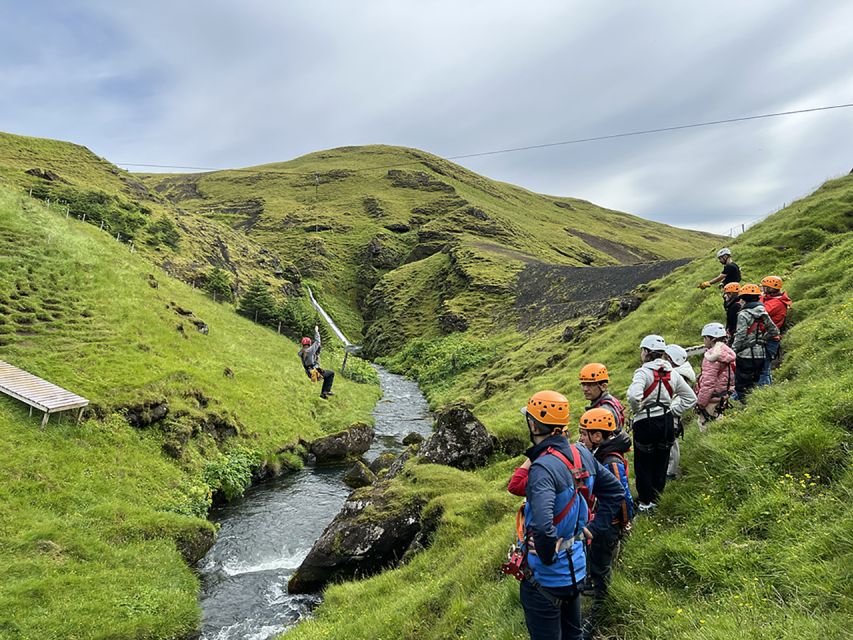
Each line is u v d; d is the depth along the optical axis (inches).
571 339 1343.5
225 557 661.9
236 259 3043.8
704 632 171.2
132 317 1164.5
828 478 232.7
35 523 595.5
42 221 1395.2
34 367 855.7
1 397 759.7
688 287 934.4
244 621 517.7
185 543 653.9
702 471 279.0
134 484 746.2
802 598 173.9
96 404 829.8
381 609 370.3
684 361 272.7
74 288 1149.7
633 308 1138.7
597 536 207.5
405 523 519.8
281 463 1016.2
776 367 439.2
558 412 171.9
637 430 265.9
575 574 161.9
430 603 333.4
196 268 2330.2
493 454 671.1
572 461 169.8
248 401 1139.9
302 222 5871.1
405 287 3865.7
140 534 641.6
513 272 3216.0
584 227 7687.0
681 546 225.5
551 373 1076.5
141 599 528.7
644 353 280.1
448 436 673.0
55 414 774.5
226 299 2193.7
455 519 456.1
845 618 153.6
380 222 5949.8
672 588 214.1
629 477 347.9
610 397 256.7
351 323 3961.6
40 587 502.0
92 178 3080.7
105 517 650.2
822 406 271.6
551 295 2554.1
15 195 1518.2
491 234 5073.8
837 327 398.6
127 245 2032.5
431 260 4195.4
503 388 1261.1
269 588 580.4
